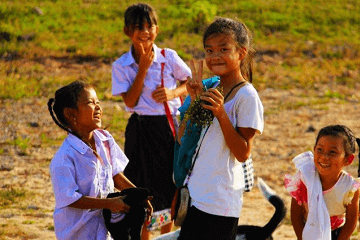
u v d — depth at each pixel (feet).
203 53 121.90
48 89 95.30
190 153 24.93
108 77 105.29
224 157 24.61
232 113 24.64
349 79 114.52
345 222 27.50
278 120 86.79
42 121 79.05
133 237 25.03
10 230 42.29
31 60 111.45
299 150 73.31
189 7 149.28
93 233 25.35
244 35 25.18
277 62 121.08
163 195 36.70
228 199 24.61
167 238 28.12
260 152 72.08
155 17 36.94
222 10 149.07
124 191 24.93
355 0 168.76
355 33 145.69
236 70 25.36
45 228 43.96
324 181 26.89
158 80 37.01
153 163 36.58
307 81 110.52
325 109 93.50
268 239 28.53
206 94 23.48
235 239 26.45
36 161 63.52
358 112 92.99
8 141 69.46
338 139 26.07
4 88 92.22
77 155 24.94
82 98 25.32
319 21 150.20
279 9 154.51
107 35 129.18
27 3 145.18
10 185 55.26
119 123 79.36
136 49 37.17
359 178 26.86
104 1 154.30
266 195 29.19
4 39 120.16
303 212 28.04
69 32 128.98
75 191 24.47
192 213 24.79
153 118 36.65
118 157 27.20
